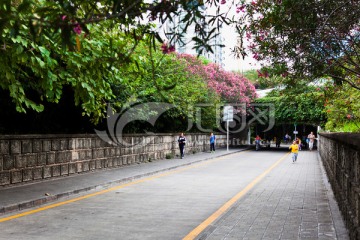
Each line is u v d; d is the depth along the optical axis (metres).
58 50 8.75
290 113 39.78
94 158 17.50
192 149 34.31
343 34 7.38
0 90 12.46
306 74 8.58
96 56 8.98
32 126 14.84
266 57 8.85
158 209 9.26
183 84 27.48
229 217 7.98
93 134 17.42
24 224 7.65
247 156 31.86
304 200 10.16
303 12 7.08
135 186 13.48
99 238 6.63
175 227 7.46
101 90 10.68
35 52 8.84
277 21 7.45
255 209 8.88
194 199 10.71
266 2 8.04
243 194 11.58
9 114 13.75
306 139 54.12
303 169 20.03
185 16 3.24
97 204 9.95
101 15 3.12
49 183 13.16
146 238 6.65
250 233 6.64
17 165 12.62
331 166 12.38
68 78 10.03
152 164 21.98
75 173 15.94
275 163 24.27
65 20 3.01
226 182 14.53
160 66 19.28
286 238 6.26
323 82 11.28
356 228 5.11
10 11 3.09
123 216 8.45
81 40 8.46
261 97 43.94
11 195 10.47
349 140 5.77
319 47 7.66
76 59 9.05
